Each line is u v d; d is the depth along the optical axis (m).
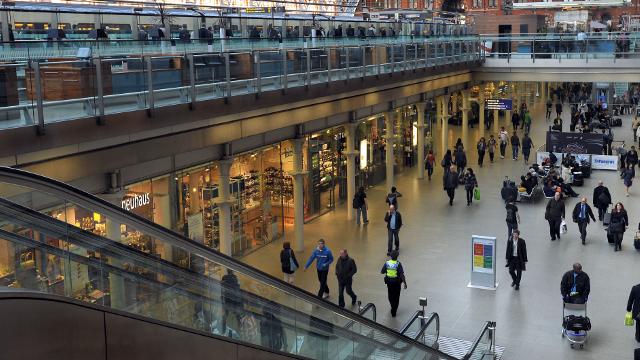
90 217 7.61
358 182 33.47
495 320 18.83
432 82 35.69
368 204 31.45
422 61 32.50
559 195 25.48
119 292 7.61
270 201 25.53
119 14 19.31
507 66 43.97
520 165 40.34
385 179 36.78
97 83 13.69
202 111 16.80
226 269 9.51
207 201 21.58
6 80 11.86
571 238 26.05
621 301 19.95
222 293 9.30
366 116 29.66
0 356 5.84
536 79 43.75
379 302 19.98
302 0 36.50
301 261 23.52
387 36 29.95
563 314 17.94
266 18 25.08
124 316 7.32
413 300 20.19
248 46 19.95
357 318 12.58
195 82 16.69
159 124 15.35
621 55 41.88
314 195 28.98
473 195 32.16
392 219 24.03
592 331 18.08
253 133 19.98
